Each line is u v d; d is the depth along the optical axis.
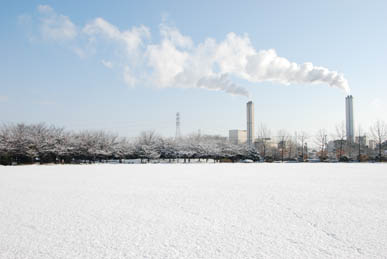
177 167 48.16
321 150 85.19
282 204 13.89
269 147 95.50
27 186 21.31
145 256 7.23
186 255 7.28
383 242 8.20
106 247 7.89
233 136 126.62
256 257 7.12
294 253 7.37
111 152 75.56
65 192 18.20
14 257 7.19
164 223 10.42
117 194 17.28
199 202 14.52
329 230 9.44
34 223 10.47
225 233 9.16
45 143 66.94
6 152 62.41
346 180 24.78
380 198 15.47
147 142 81.44
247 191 18.36
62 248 7.82
